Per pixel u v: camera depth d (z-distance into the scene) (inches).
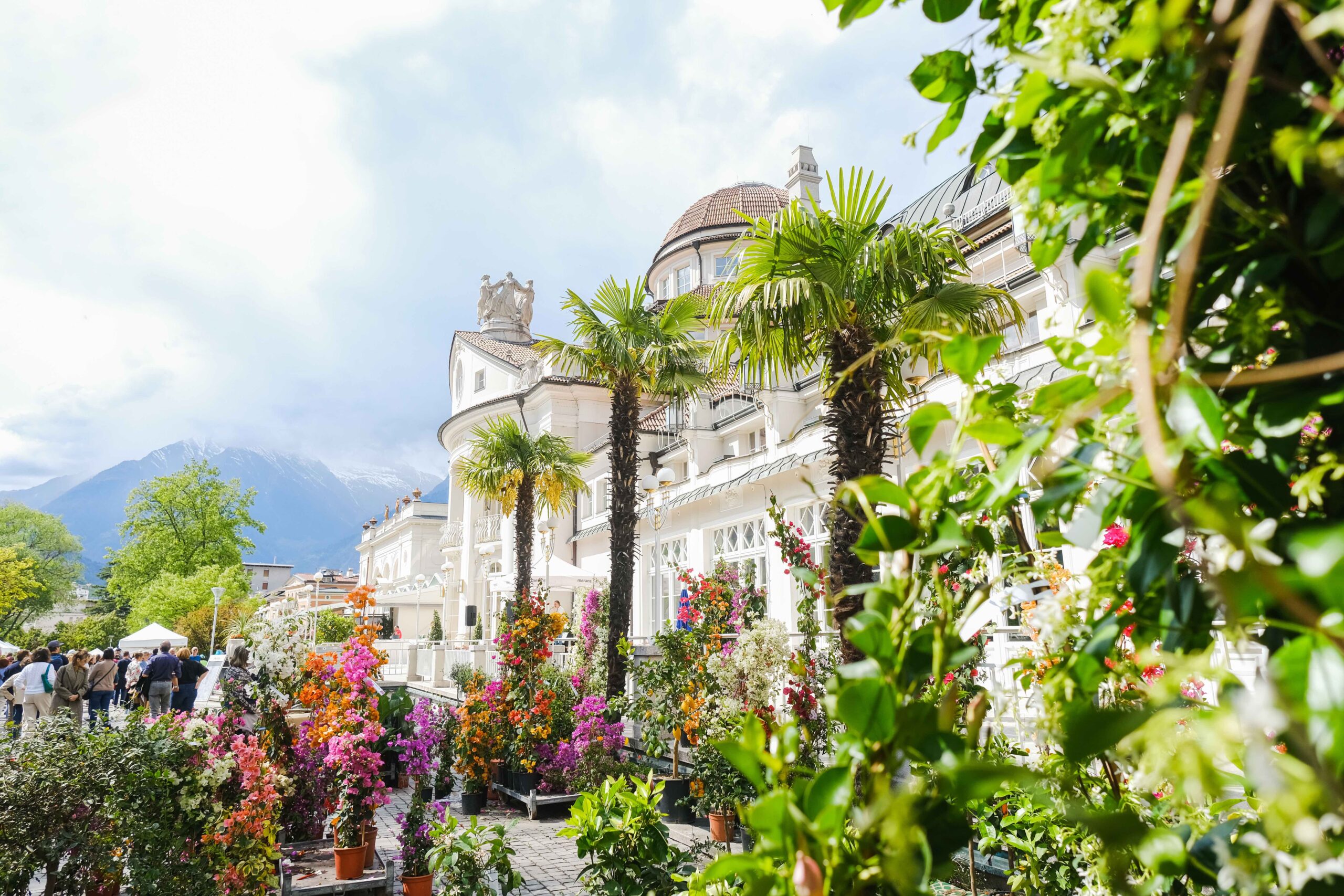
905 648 25.0
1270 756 14.8
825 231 217.2
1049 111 25.8
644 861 145.6
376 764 240.8
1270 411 21.8
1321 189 21.2
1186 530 21.5
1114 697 38.5
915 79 30.2
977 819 116.0
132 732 179.2
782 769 29.6
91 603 2743.6
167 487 1742.1
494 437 669.9
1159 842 26.7
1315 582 14.8
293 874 232.5
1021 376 220.5
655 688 336.5
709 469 644.1
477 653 861.2
